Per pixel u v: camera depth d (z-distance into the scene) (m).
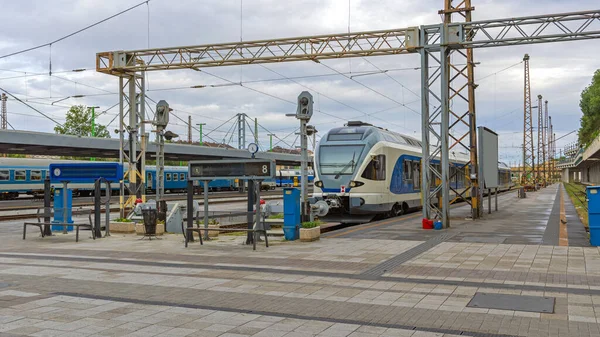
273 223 16.25
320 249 12.99
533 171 78.12
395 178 24.27
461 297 7.82
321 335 6.05
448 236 15.27
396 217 22.77
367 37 19.67
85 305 7.56
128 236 16.83
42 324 6.58
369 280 9.17
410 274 9.64
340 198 22.19
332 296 8.01
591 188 12.94
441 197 19.14
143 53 21.88
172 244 14.61
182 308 7.35
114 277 9.70
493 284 8.67
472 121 21.80
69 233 17.80
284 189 14.91
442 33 17.73
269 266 10.70
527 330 6.14
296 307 7.36
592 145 53.31
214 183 71.88
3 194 49.12
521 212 25.38
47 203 16.94
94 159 74.75
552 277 9.16
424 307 7.27
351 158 22.45
